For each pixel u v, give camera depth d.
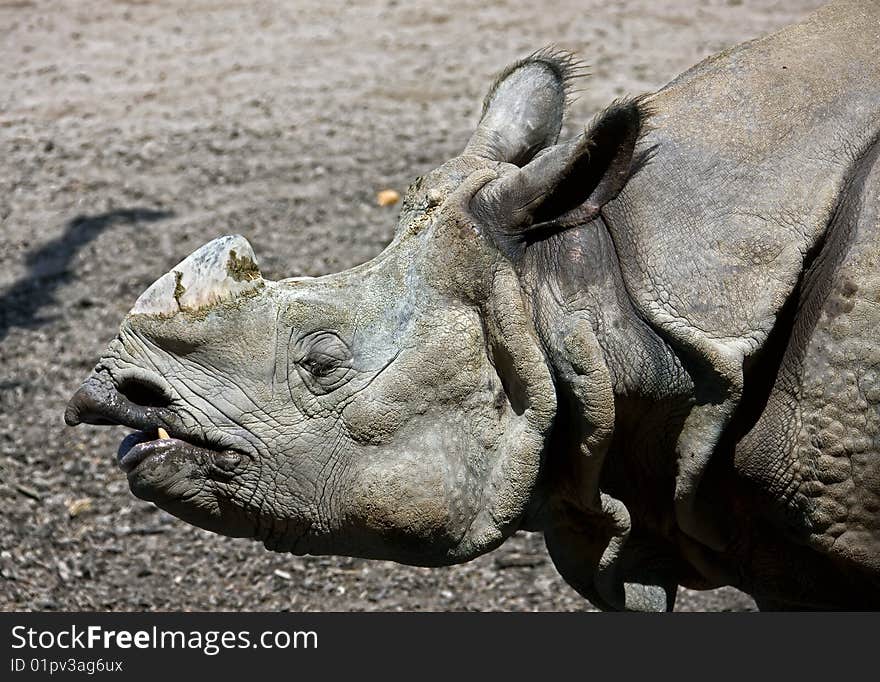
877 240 5.79
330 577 10.05
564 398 5.83
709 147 5.97
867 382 5.74
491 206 5.76
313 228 14.44
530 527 6.38
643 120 5.59
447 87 17.81
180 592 9.86
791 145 5.99
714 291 5.76
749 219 5.83
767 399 5.96
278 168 15.87
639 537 6.58
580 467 5.89
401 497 5.68
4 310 13.34
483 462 5.76
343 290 5.83
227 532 5.94
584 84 17.22
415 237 5.86
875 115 6.09
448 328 5.73
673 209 5.86
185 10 21.41
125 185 15.72
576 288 5.83
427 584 9.98
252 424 5.73
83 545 10.28
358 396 5.72
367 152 16.11
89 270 13.95
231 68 18.89
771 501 6.07
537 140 6.44
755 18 19.70
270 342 5.73
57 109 17.86
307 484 5.77
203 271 5.75
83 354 12.59
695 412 5.83
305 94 17.89
